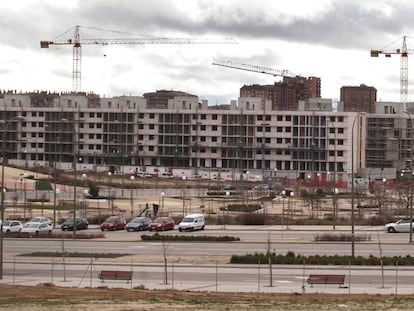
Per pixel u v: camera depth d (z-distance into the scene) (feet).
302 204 466.29
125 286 176.76
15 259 228.84
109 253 241.35
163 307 138.10
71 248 259.39
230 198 515.09
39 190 484.74
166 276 182.29
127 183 596.70
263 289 170.71
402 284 176.65
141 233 316.19
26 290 166.09
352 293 163.12
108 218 343.67
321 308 138.41
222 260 220.43
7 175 570.46
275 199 501.56
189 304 143.43
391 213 388.37
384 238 281.13
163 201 451.12
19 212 401.90
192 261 219.61
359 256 218.59
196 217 322.55
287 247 251.80
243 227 336.49
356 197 510.58
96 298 152.15
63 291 164.86
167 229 324.19
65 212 408.26
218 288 172.65
